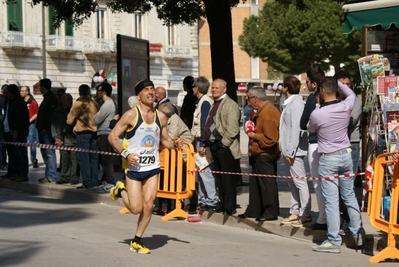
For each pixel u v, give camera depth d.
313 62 46.62
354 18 12.65
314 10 44.69
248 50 49.62
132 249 9.55
